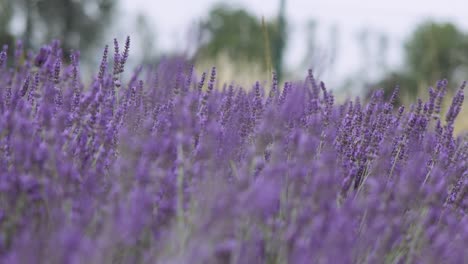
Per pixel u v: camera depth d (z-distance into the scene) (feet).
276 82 6.02
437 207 5.38
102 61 5.80
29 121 5.46
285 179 5.41
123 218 4.87
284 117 5.34
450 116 6.06
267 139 5.56
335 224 4.93
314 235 4.94
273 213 5.13
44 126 5.34
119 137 5.64
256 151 5.30
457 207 5.59
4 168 5.34
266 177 5.13
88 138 5.54
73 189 5.19
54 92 5.65
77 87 5.93
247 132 5.85
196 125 5.53
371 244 5.20
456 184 5.77
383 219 5.18
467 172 5.82
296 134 5.44
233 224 4.92
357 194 5.66
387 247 5.19
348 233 4.96
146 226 5.06
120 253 4.96
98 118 5.52
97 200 5.12
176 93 5.96
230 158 5.40
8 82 5.81
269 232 5.10
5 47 5.83
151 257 4.98
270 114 5.32
